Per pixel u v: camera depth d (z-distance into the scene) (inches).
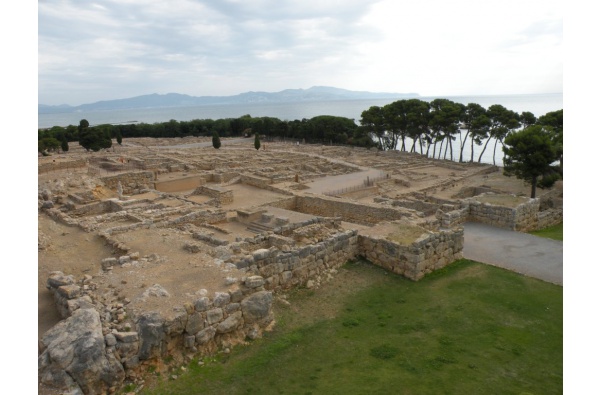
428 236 924.6
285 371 565.9
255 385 534.6
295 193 1836.9
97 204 1331.2
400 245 904.3
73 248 895.1
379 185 2315.5
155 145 4210.1
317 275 867.4
